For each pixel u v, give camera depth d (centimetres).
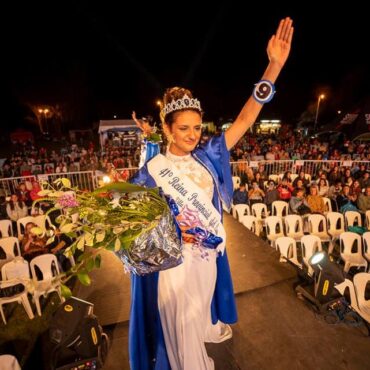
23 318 514
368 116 1619
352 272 618
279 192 917
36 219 733
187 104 139
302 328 279
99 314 322
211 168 161
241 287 341
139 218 120
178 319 156
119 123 2256
